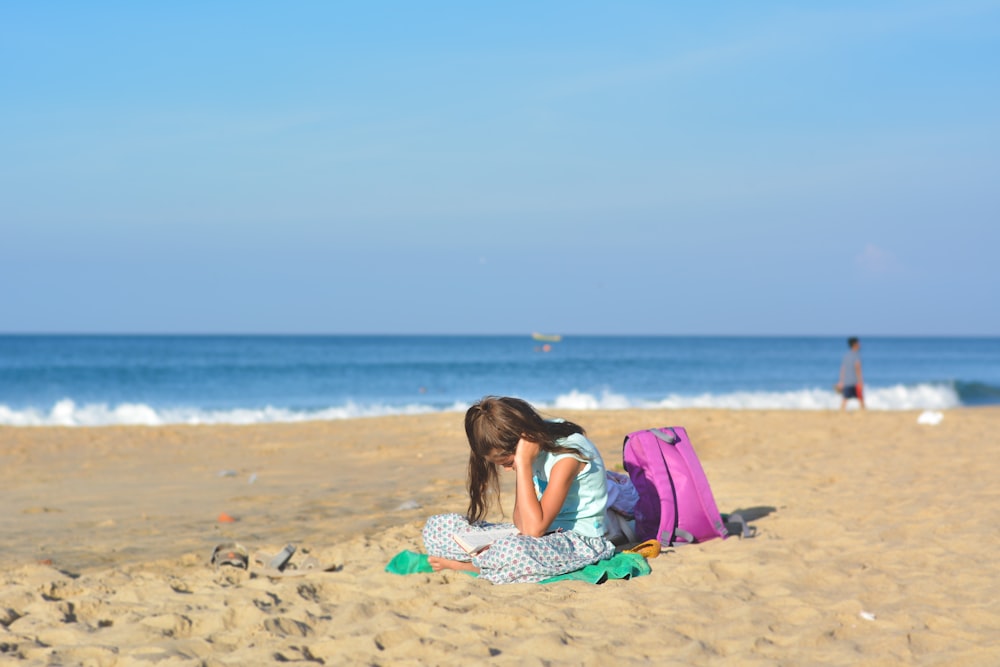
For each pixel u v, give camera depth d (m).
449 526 4.78
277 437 13.30
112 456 11.34
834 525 5.80
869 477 7.98
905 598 4.07
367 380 40.66
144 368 45.12
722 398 26.50
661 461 5.41
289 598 4.29
